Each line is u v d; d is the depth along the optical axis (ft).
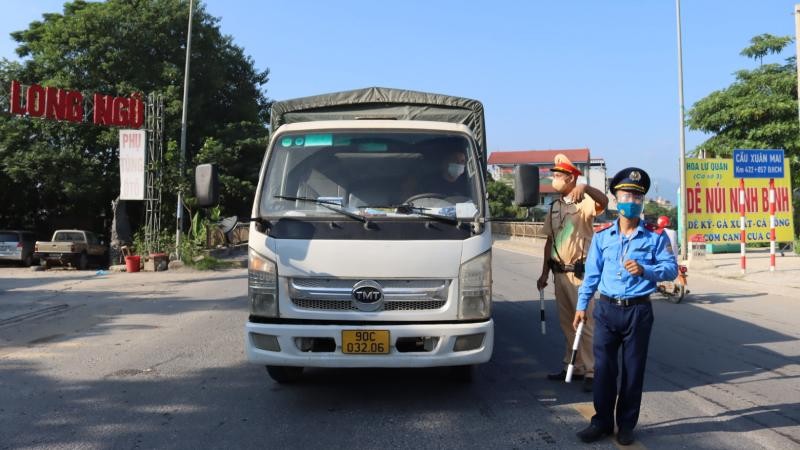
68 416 16.49
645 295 14.08
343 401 17.67
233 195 98.89
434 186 17.57
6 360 23.08
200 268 63.62
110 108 64.80
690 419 15.92
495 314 32.17
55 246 74.13
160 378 20.33
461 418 16.12
